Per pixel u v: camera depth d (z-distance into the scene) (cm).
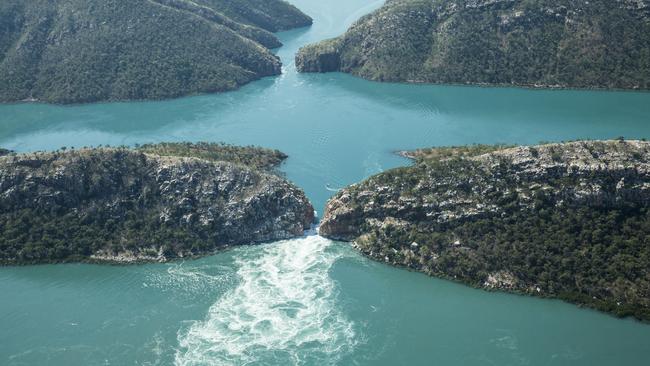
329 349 15638
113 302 17675
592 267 17262
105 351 15825
